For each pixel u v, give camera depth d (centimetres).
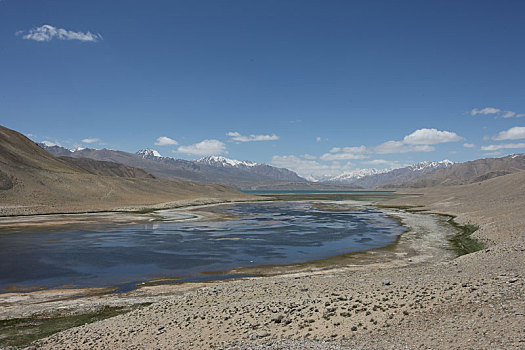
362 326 1403
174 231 6300
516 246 3072
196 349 1405
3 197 9088
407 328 1323
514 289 1547
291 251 4491
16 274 3403
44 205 9312
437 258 3884
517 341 1041
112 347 1559
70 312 2320
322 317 1562
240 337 1456
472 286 1667
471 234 5103
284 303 1858
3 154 11881
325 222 7719
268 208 12125
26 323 2120
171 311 2058
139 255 4269
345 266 3641
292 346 1270
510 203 7038
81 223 7312
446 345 1112
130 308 2389
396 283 2083
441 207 10019
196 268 3644
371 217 8762
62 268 3641
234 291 2428
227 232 6181
